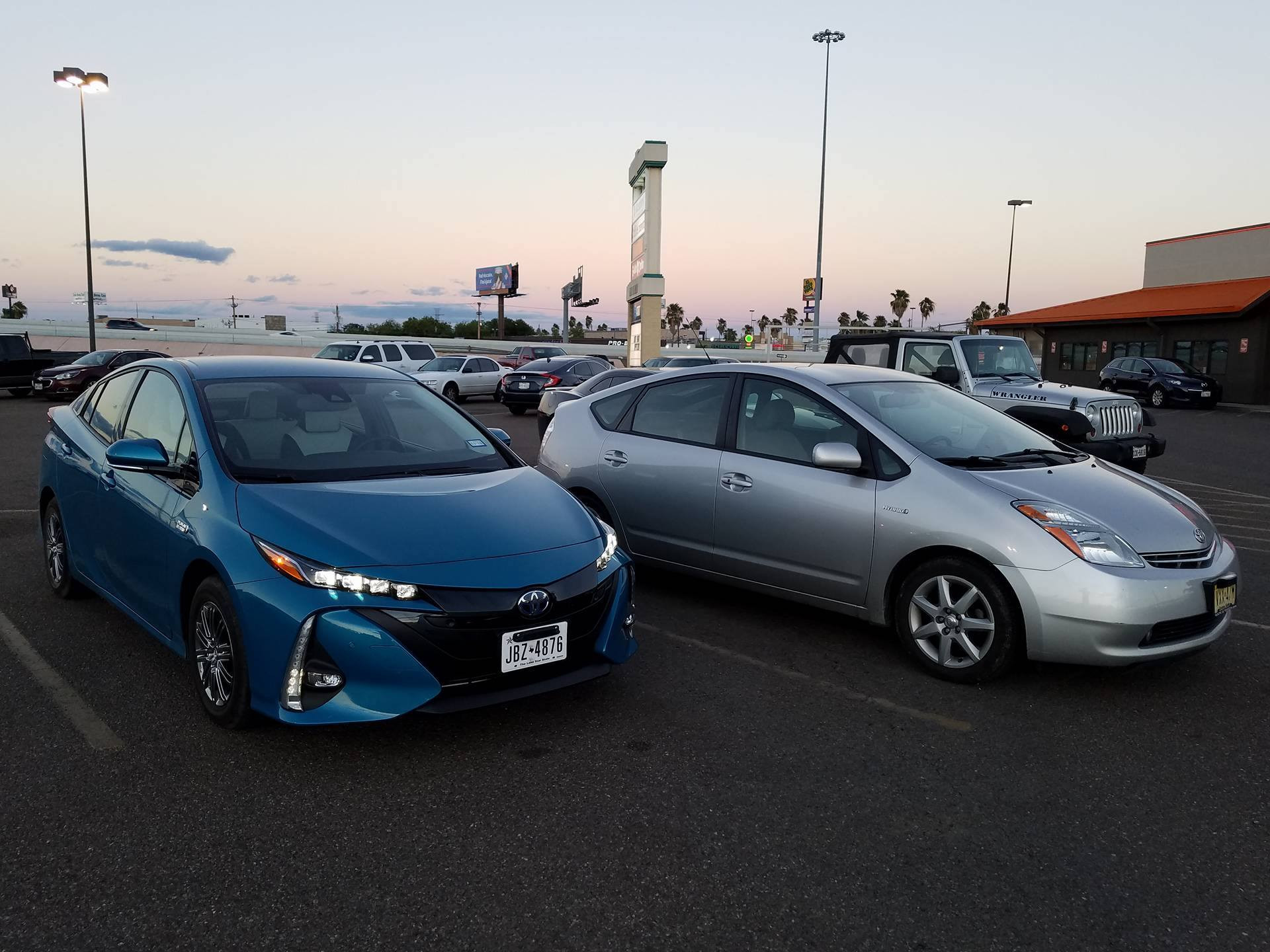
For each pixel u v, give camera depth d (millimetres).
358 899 2453
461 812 2938
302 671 3098
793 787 3166
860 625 5031
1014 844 2822
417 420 4406
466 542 3340
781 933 2352
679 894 2516
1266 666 4449
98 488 4320
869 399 4863
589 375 21562
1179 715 3836
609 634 3576
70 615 4906
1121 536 3889
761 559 4883
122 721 3564
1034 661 4023
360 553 3154
